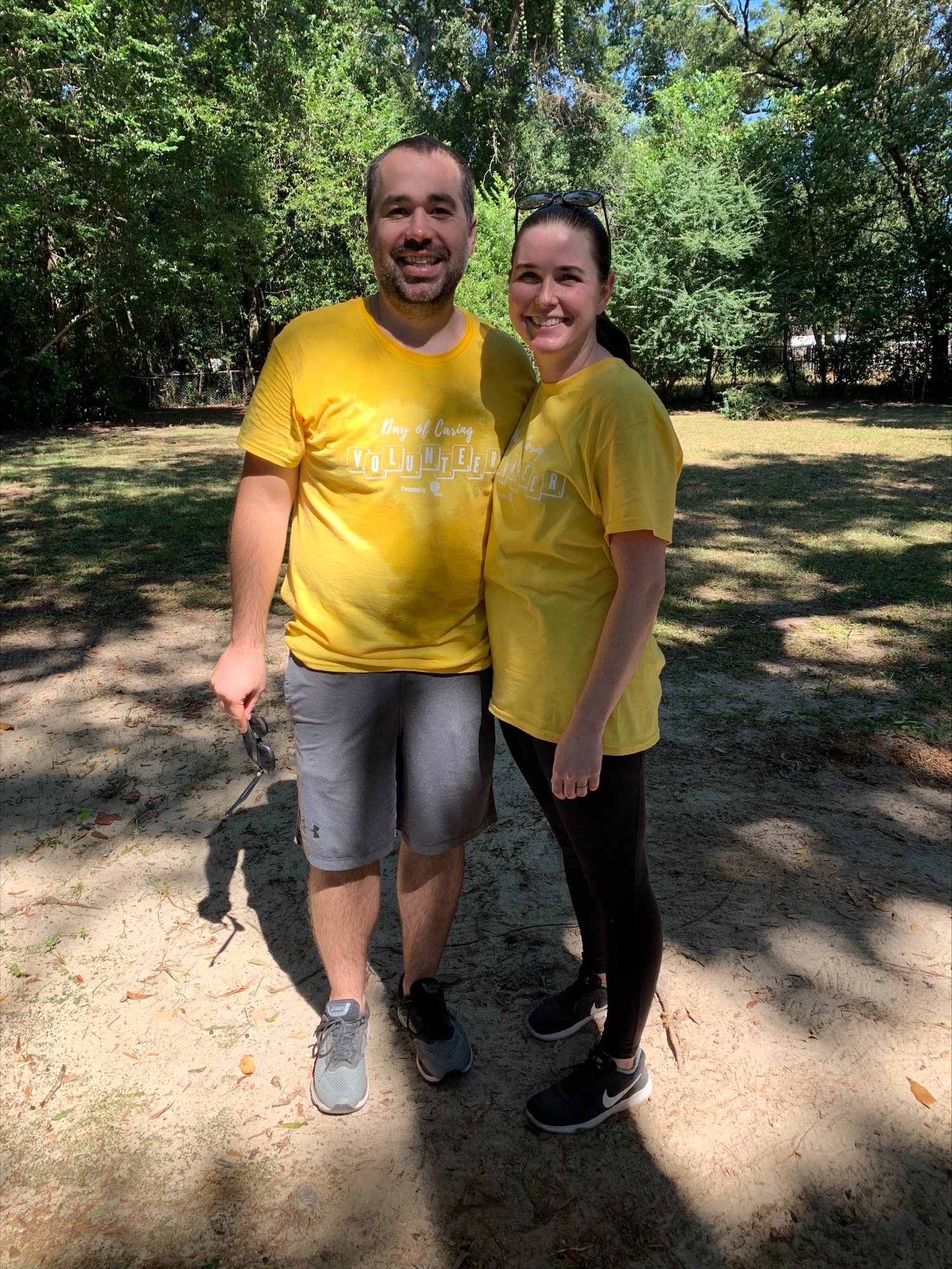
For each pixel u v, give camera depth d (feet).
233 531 6.62
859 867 10.19
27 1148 6.70
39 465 44.83
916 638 17.98
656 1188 6.37
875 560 24.29
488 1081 7.33
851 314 87.10
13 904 9.62
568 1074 7.33
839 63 86.69
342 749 6.81
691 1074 7.34
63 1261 5.89
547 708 6.13
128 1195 6.34
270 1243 6.00
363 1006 7.36
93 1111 7.01
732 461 45.06
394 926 9.32
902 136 79.92
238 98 63.31
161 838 10.89
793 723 14.01
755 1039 7.69
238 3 65.00
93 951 8.87
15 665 16.87
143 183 57.06
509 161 96.99
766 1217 6.16
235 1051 7.62
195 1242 6.00
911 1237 6.03
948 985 8.35
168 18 59.21
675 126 75.56
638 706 6.00
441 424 6.35
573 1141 6.74
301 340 6.31
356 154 70.13
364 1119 6.97
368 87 85.61
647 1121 6.91
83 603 20.75
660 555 5.59
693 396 86.02
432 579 6.53
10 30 48.55
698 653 17.19
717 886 9.81
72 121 53.57
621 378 5.54
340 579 6.52
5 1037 7.76
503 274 63.77
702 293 71.31
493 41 98.48
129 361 73.26
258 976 8.51
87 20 50.39
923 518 29.86
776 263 79.66
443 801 6.91
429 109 94.99
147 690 15.58
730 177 73.31
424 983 7.45
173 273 59.21
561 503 5.82
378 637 6.59
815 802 11.67
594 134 97.86
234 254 64.95
